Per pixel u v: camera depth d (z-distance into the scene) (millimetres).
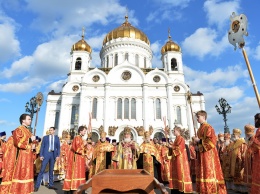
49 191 10680
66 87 46594
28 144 7887
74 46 52406
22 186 7445
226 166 11562
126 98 45000
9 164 7480
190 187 8789
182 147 9297
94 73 46188
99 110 43562
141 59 57031
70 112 45125
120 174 4035
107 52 57875
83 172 9359
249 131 8609
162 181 12930
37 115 12914
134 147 8859
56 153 12062
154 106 44344
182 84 47625
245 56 7039
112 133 41031
